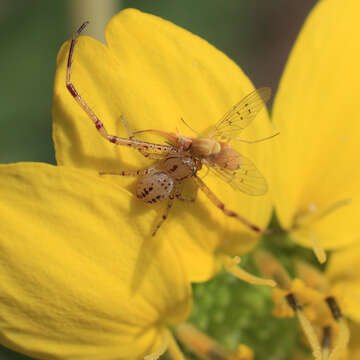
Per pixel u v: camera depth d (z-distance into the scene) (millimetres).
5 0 123
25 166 76
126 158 80
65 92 77
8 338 79
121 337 83
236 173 84
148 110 79
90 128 78
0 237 76
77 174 77
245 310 92
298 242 90
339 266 91
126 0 126
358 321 89
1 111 123
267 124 84
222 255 87
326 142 88
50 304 79
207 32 134
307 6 166
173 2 129
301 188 90
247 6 137
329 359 85
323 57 86
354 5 86
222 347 88
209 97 81
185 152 82
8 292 78
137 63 79
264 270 90
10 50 123
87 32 105
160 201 80
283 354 92
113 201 78
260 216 87
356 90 87
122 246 80
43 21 123
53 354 81
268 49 165
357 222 90
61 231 78
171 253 81
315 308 87
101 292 80
